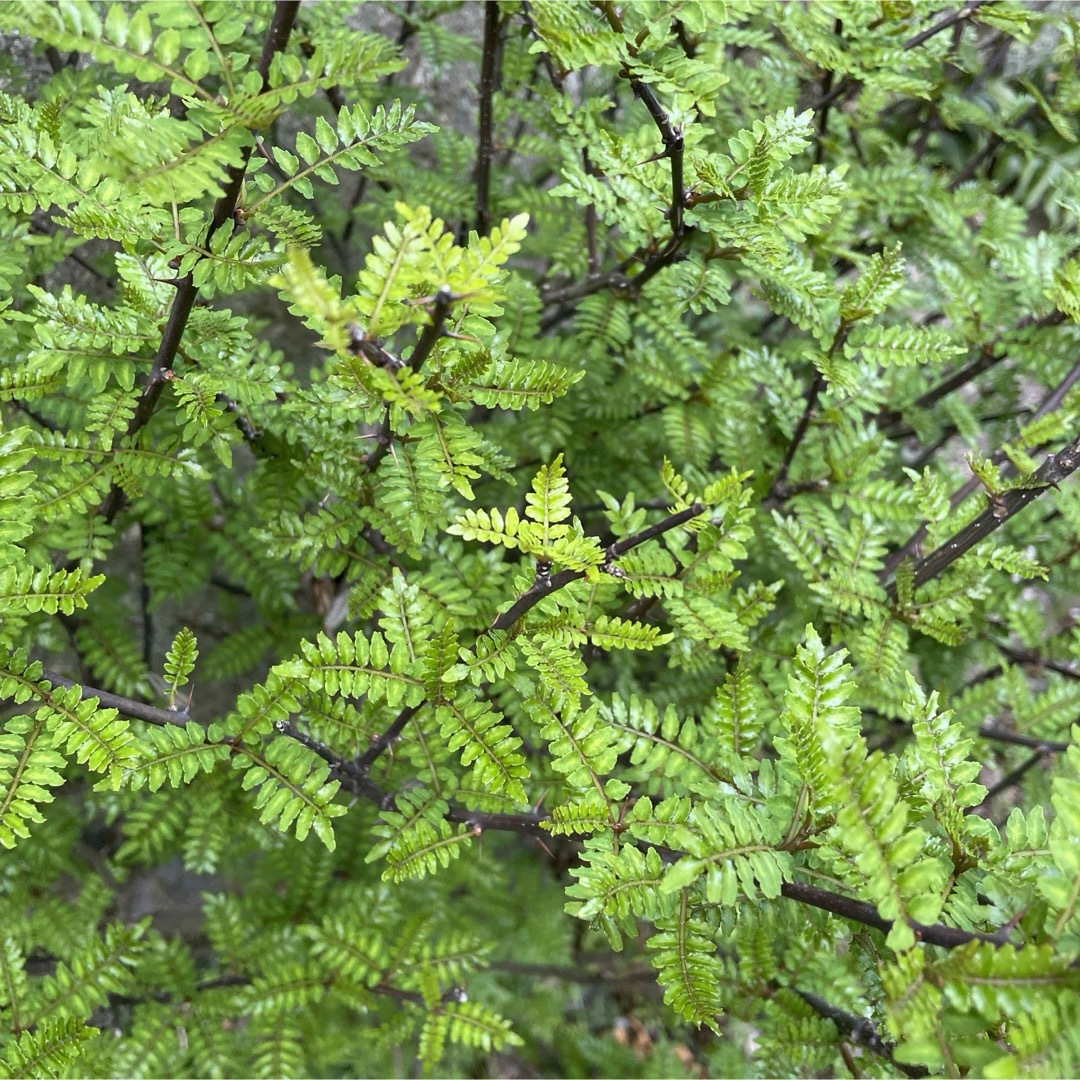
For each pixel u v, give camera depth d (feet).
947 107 3.44
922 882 2.00
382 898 3.10
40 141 2.32
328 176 2.24
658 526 2.27
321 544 2.62
